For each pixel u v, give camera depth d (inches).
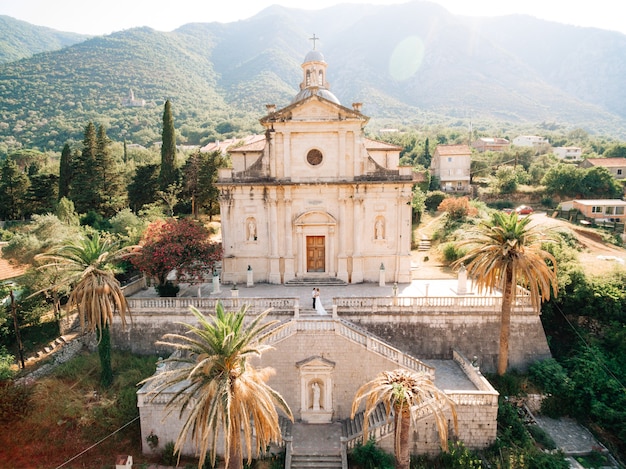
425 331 1293.1
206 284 1605.6
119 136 6392.7
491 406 1037.8
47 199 2618.1
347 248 1546.5
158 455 1024.2
